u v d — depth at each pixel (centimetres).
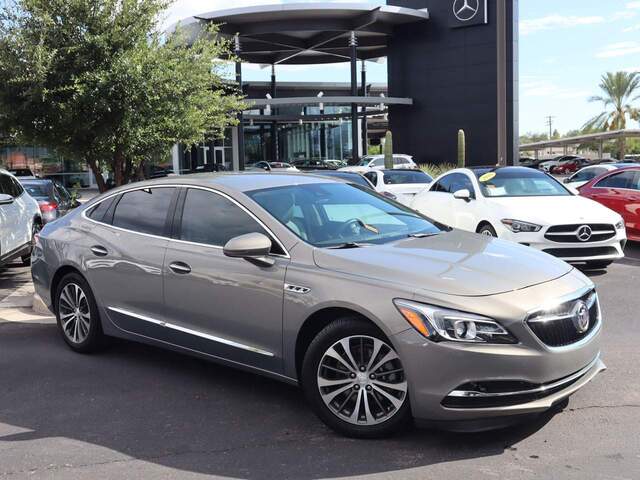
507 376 346
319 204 481
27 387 495
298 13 3962
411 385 357
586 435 381
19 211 984
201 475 348
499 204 923
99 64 936
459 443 375
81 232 566
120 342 613
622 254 879
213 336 455
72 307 580
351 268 392
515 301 357
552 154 9744
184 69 1005
